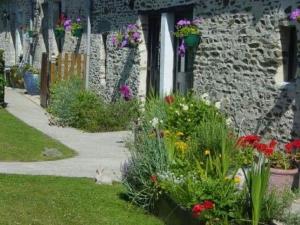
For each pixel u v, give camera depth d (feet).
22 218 27.40
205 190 25.49
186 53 46.47
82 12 62.13
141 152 29.81
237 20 39.93
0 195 30.17
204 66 43.21
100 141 44.91
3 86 59.11
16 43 88.43
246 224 24.07
